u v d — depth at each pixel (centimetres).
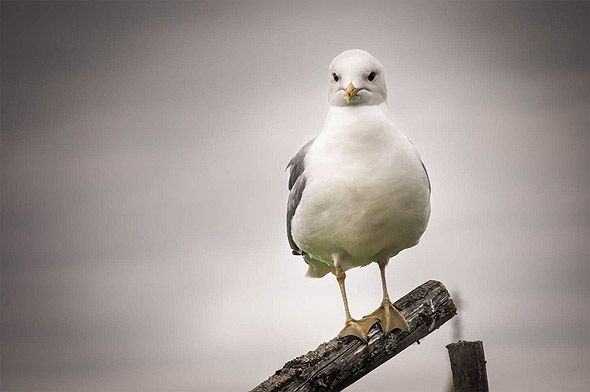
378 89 1164
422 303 1141
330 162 1140
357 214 1141
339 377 1087
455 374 1014
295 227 1210
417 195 1148
